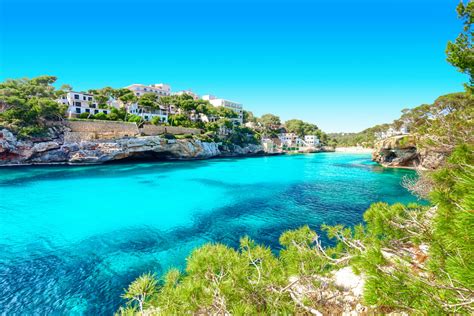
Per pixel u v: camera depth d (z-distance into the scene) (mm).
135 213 24312
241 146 101625
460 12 7613
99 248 16391
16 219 22156
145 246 16750
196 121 91312
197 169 57125
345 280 6297
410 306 2551
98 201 28531
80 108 69000
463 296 2369
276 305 4289
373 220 5102
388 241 4934
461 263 2045
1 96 48188
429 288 2598
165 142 66500
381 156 65562
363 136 162250
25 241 17453
